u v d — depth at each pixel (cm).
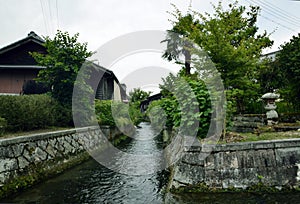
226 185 324
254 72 619
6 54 1134
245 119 626
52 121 677
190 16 636
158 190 389
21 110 577
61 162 523
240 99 696
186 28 594
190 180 335
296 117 630
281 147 334
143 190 389
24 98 621
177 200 307
